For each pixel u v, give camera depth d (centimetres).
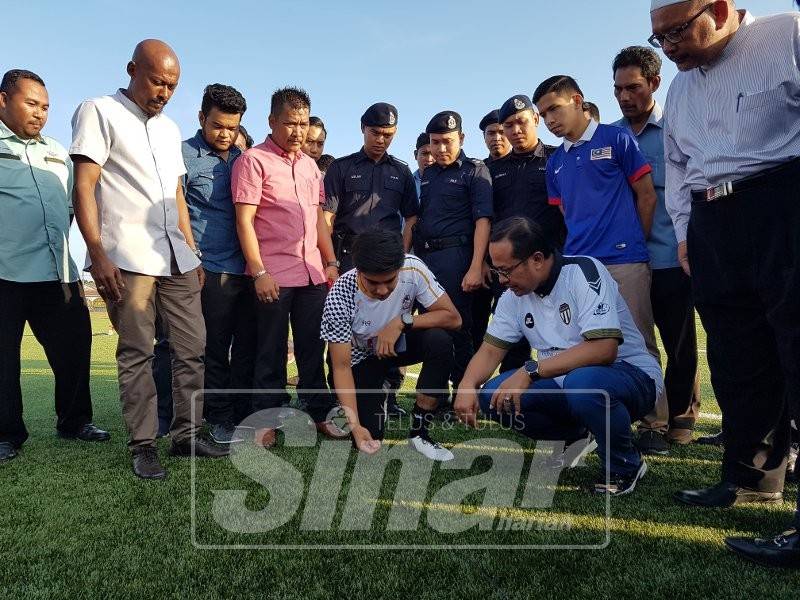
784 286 173
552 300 227
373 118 351
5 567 154
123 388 238
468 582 144
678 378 286
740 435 198
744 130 182
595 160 281
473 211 354
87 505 199
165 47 247
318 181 325
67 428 308
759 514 190
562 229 359
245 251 290
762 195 177
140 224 245
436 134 359
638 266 274
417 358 284
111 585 144
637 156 276
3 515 190
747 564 153
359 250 224
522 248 211
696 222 201
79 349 304
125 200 244
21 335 281
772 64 178
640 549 163
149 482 224
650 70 296
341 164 369
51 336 297
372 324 267
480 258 345
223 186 311
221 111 306
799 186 171
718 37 183
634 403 215
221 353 312
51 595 139
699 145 199
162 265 248
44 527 180
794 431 270
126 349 239
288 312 302
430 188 370
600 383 206
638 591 139
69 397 303
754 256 181
